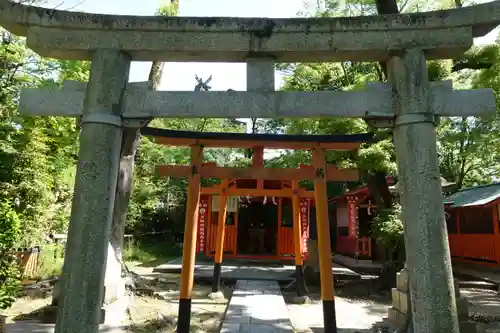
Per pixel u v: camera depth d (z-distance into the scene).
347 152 11.79
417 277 3.86
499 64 9.96
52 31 4.36
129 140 10.11
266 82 4.38
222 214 12.15
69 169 14.32
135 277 11.66
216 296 11.06
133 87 4.33
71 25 4.29
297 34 4.34
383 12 7.63
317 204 7.46
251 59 4.45
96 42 4.33
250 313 8.53
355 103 4.23
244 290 11.38
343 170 8.27
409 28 4.25
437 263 3.82
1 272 6.36
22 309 8.52
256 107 4.23
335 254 23.11
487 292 12.95
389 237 11.12
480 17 4.18
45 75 11.61
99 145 4.09
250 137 7.94
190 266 7.47
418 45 4.25
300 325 8.18
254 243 21.22
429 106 4.13
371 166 11.03
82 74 11.53
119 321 8.00
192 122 24.05
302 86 13.84
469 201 19.36
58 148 13.25
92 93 4.20
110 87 4.21
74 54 4.45
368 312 9.50
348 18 4.30
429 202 3.93
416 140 4.05
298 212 11.92
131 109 4.23
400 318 7.40
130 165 10.22
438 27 4.23
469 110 4.15
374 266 17.00
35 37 4.33
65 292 3.83
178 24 4.31
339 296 11.61
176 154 23.70
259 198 20.64
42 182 11.09
